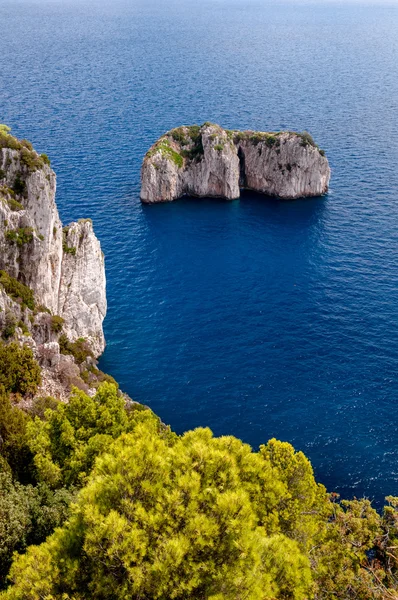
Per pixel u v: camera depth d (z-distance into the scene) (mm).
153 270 99312
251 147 140250
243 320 84500
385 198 128625
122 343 78812
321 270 99000
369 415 65500
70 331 70250
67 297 72750
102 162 147125
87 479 31781
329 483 56875
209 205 132375
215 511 23781
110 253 104688
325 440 62000
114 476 25312
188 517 23469
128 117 190000
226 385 70625
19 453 36688
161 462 25844
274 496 29844
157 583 21938
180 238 112312
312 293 91625
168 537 23062
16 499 30031
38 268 63188
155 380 71625
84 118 185750
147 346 78312
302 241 110438
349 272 98062
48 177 66438
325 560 34344
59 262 70375
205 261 102938
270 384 70750
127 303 88812
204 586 22625
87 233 76438
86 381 61625
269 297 90750
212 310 87125
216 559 23141
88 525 23922
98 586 22531
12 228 60844
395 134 174625
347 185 136875
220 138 134625
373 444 61469
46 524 29188
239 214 125812
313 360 75188
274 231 115500
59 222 71625
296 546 27500
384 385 70312
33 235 61688
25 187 63562
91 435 37562
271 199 136500
